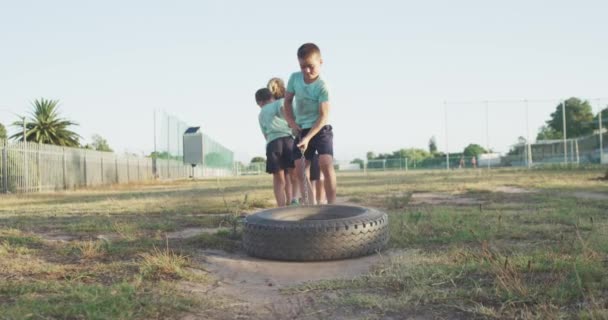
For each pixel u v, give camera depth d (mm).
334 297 2547
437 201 7824
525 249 3408
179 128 38500
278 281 3043
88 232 4711
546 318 2043
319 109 5047
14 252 3477
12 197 12484
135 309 2238
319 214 4125
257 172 62344
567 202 6699
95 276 2859
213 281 2963
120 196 11812
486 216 5273
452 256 3262
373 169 55500
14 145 16281
